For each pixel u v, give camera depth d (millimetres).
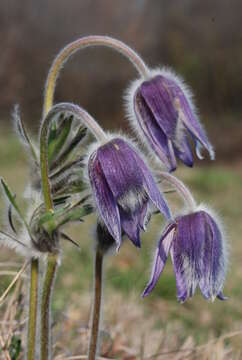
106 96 2334
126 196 371
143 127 392
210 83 2453
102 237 386
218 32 2576
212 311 581
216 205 1122
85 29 2664
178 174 1402
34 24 2588
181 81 398
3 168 1243
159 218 752
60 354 444
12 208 391
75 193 391
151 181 373
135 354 463
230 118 2373
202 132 390
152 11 2686
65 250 644
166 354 464
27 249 383
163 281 621
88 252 646
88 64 2365
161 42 2590
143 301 582
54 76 391
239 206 1122
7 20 2557
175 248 381
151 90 392
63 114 389
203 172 1425
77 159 389
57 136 389
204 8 2656
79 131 390
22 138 394
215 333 542
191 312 576
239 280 667
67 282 576
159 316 561
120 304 534
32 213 387
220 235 384
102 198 372
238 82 2443
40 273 400
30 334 385
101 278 391
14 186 983
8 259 507
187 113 391
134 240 370
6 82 2305
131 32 2664
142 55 2607
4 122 1983
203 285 379
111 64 2377
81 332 469
